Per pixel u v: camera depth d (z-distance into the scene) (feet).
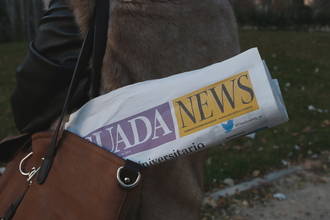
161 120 3.88
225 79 3.73
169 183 4.35
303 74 30.19
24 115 4.56
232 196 12.89
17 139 4.83
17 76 4.44
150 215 4.36
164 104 3.88
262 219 11.91
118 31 3.88
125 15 3.84
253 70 3.65
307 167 14.93
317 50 41.88
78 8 4.02
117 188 3.83
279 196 12.96
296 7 75.20
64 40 4.15
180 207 4.46
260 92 3.59
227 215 12.03
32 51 4.26
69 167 4.02
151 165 3.91
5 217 4.38
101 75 4.10
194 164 4.66
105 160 3.90
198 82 3.82
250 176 14.06
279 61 34.81
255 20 73.00
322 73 30.83
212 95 3.75
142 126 3.93
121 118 3.98
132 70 4.01
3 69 32.68
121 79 4.05
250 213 12.15
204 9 4.12
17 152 4.86
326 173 14.58
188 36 4.04
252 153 15.51
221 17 4.36
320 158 15.64
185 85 3.85
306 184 13.83
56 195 4.03
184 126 3.81
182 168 4.40
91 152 3.96
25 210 4.18
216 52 4.27
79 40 4.13
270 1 75.87
